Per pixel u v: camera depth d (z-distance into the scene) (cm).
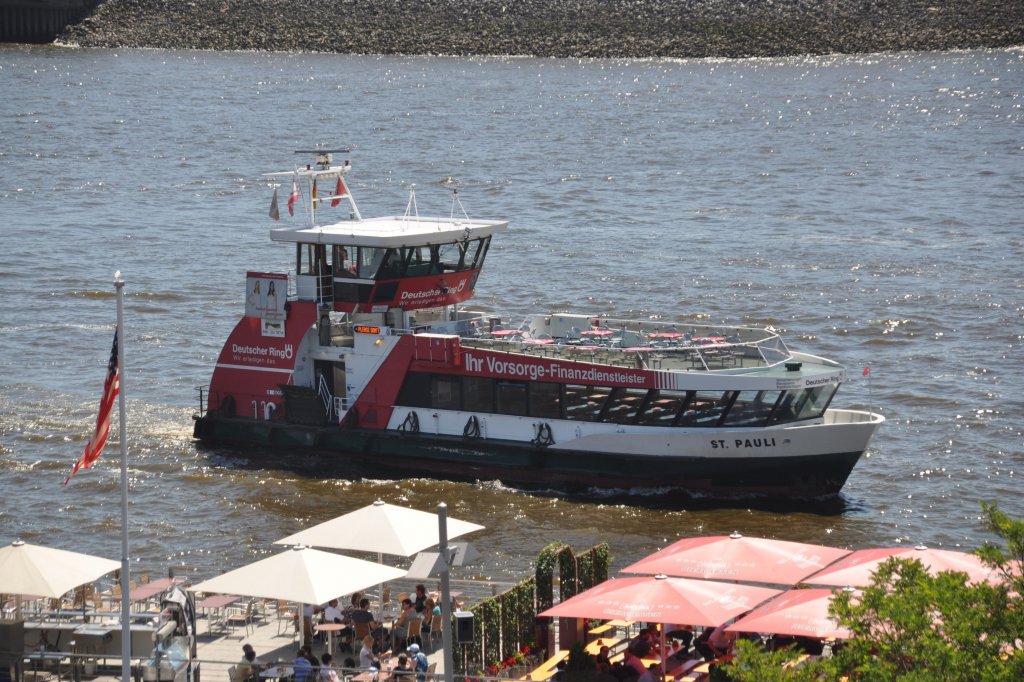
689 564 13925
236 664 13612
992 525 11512
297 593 13788
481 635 13650
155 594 15788
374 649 14812
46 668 14050
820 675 11000
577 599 13325
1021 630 10212
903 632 10306
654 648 14100
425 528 15625
